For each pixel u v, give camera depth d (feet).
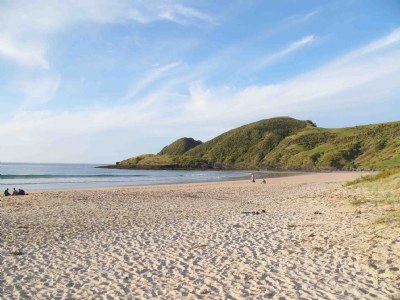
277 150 565.12
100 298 21.35
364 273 24.09
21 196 83.92
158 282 23.99
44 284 23.84
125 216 51.52
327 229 37.50
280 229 39.17
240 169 469.16
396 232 33.01
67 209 59.36
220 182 160.25
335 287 21.88
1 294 22.06
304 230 37.88
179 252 31.22
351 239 32.65
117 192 96.32
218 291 22.07
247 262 27.81
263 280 23.71
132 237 37.40
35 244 34.73
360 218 42.22
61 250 32.45
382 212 44.47
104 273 25.98
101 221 47.39
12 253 31.30
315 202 62.59
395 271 23.94
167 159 506.07
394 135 431.02
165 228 41.93
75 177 212.84
